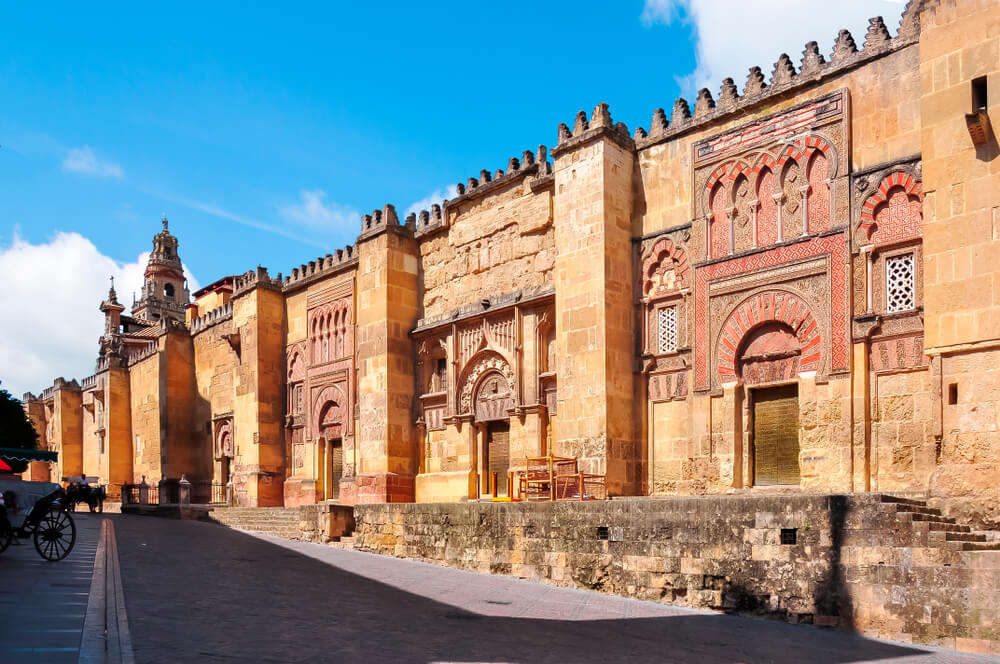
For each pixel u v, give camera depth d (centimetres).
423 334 3008
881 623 1282
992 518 1452
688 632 1277
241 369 3831
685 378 2169
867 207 1852
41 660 817
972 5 1591
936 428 1552
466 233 2923
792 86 2011
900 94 1828
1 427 4147
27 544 2000
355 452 3191
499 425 2712
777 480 1978
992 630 1172
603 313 2222
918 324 1748
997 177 1521
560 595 1617
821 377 1889
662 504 1591
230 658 897
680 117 2264
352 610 1303
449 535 2036
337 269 3372
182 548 2144
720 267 2108
